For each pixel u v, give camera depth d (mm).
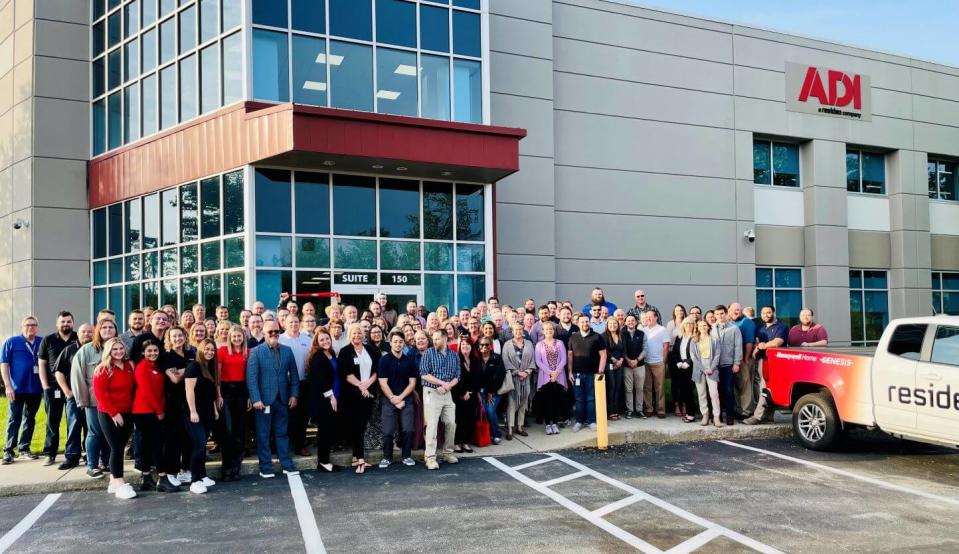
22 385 9055
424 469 8906
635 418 11867
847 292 22875
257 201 14492
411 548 5836
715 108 21328
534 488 7852
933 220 25266
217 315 10117
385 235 15734
